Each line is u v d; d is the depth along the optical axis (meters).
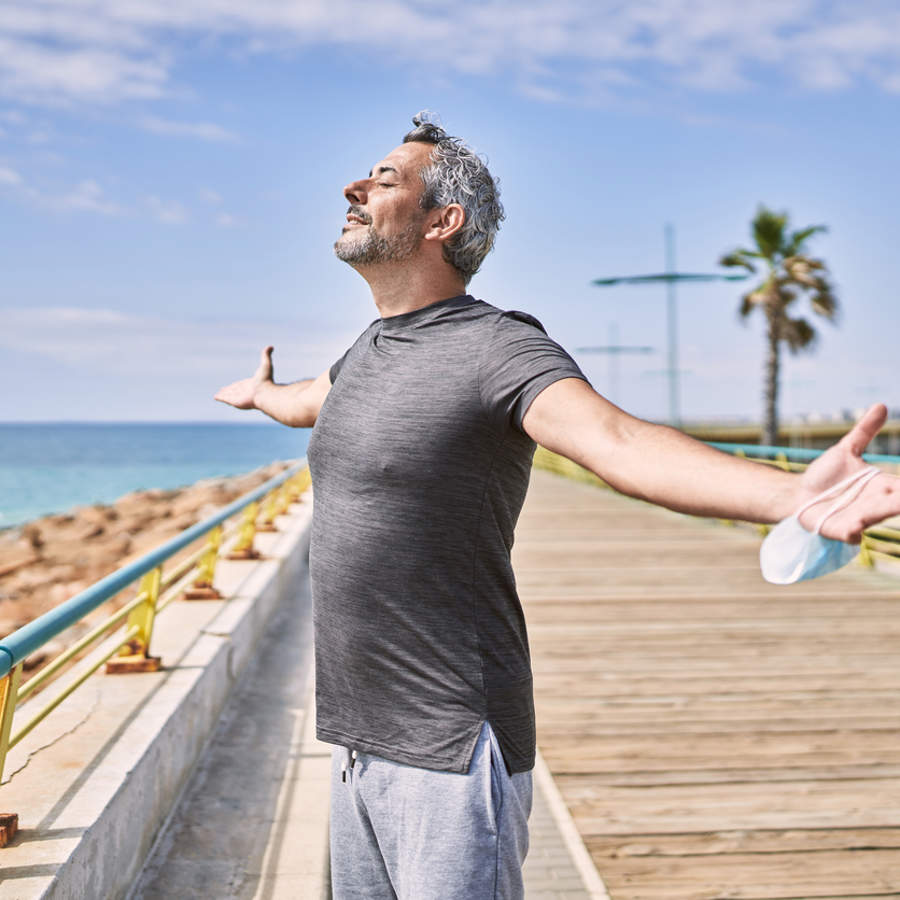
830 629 6.71
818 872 3.20
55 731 3.30
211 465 123.44
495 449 1.50
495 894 1.53
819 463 1.02
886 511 0.94
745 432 50.12
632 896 3.04
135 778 3.01
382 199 1.67
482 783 1.53
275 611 7.29
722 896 3.04
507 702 1.57
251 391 2.39
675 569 9.45
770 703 4.99
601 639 6.44
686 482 1.14
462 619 1.55
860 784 3.91
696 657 5.96
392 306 1.73
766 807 3.69
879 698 5.07
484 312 1.59
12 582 16.55
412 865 1.58
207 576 6.04
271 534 9.66
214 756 4.16
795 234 25.78
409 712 1.57
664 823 3.56
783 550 0.99
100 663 3.51
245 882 3.07
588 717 4.77
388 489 1.55
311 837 3.40
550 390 1.39
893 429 45.81
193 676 4.11
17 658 2.25
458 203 1.66
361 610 1.59
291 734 4.53
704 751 4.29
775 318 25.81
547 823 3.56
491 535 1.54
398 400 1.55
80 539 24.19
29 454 146.62
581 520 14.19
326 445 1.65
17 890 2.16
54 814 2.60
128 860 2.93
